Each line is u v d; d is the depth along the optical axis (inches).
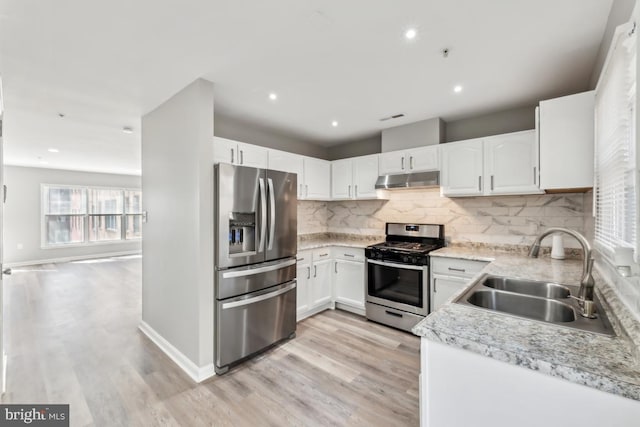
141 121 120.0
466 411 39.8
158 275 108.0
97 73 82.6
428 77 88.0
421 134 129.3
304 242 153.9
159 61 76.9
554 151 79.1
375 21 61.9
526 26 63.7
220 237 89.6
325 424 68.7
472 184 114.1
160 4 55.7
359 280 137.5
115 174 313.6
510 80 89.7
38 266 256.5
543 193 103.7
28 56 73.1
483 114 120.3
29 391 80.7
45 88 91.4
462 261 107.7
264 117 124.7
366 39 68.4
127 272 232.4
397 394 79.8
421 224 137.5
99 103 103.9
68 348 105.7
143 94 97.0
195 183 88.1
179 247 95.6
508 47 71.9
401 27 64.0
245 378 87.6
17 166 259.6
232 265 93.0
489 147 110.4
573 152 76.6
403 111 117.1
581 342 38.1
